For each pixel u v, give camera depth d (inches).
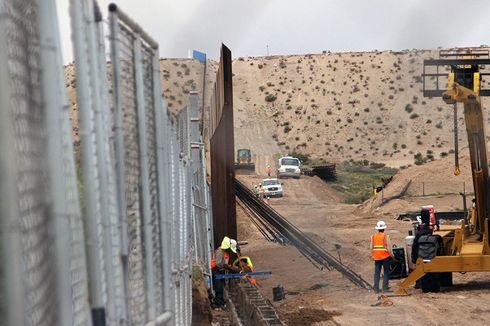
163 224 975.0
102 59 700.0
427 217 2391.7
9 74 443.2
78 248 569.0
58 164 512.4
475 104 2226.9
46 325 495.8
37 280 477.1
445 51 2193.7
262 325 1373.0
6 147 420.8
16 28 464.8
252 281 2132.1
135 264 835.4
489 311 1961.1
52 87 512.4
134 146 845.2
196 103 2422.5
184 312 1401.3
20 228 441.1
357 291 2453.2
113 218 714.8
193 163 2367.1
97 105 654.5
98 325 619.2
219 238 3031.5
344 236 4665.4
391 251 2655.0
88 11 652.7
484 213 2276.1
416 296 2261.3
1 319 420.2
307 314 2004.2
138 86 850.1
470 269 2224.4
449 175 7081.7
